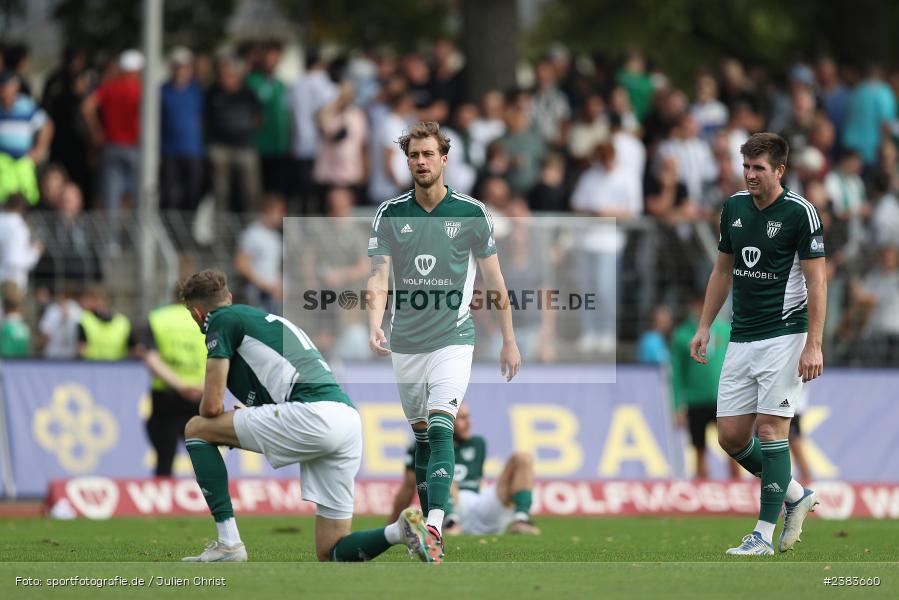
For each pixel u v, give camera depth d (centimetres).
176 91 6556
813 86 7431
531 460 4169
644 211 6644
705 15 11269
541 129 6862
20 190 6175
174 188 6538
